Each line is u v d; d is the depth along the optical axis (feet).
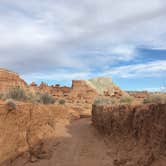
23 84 236.84
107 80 317.22
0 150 62.34
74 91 286.46
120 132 64.64
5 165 60.44
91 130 83.35
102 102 110.22
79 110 133.39
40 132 73.26
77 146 70.49
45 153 66.69
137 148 52.75
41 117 79.41
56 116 94.89
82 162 61.62
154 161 44.73
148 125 51.98
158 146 45.91
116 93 263.49
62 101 142.72
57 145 70.95
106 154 61.72
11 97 98.27
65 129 83.97
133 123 58.90
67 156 65.67
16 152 64.13
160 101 57.82
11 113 71.15
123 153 56.39
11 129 67.92
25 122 72.43
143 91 278.05
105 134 73.05
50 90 298.15
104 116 75.41
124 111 64.95
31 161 63.77
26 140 68.23
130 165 49.96
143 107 57.16
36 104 84.33
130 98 96.17
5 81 215.31
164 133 45.24
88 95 271.90
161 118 47.98
